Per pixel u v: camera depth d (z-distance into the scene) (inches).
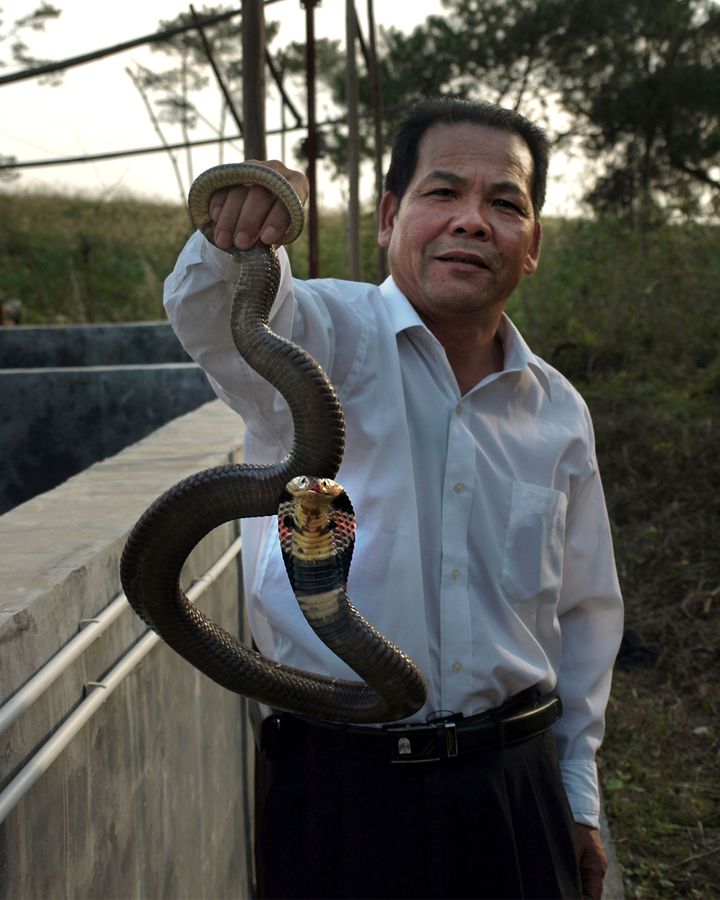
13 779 57.7
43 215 979.9
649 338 440.5
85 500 95.8
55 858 64.2
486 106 79.3
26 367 345.4
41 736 62.4
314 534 53.1
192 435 138.6
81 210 1009.5
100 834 73.2
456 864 72.7
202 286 65.4
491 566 77.1
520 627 77.5
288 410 71.6
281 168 62.1
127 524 84.3
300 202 59.5
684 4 775.1
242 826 127.0
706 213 506.6
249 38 134.3
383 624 72.7
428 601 75.7
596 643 88.9
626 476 301.1
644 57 792.9
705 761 167.6
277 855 74.9
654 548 247.9
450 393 78.5
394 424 75.0
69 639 67.7
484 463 78.1
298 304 72.2
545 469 81.4
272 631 77.7
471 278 76.3
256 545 81.1
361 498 74.2
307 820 73.6
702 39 787.4
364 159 807.1
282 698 61.4
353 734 72.8
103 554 75.8
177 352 341.4
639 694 189.9
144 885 83.9
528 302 472.4
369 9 351.6
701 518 261.7
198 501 55.4
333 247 837.8
